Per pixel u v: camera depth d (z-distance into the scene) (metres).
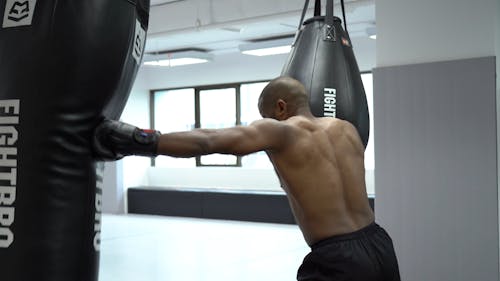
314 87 2.57
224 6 6.18
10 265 1.64
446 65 4.50
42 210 1.64
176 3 6.55
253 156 9.98
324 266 1.89
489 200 4.36
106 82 1.71
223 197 9.58
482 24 4.38
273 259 6.28
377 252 1.91
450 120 4.49
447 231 4.51
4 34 1.68
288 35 8.39
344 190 1.99
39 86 1.64
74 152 1.69
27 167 1.64
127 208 10.68
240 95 9.98
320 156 1.97
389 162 4.73
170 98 10.81
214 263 6.09
